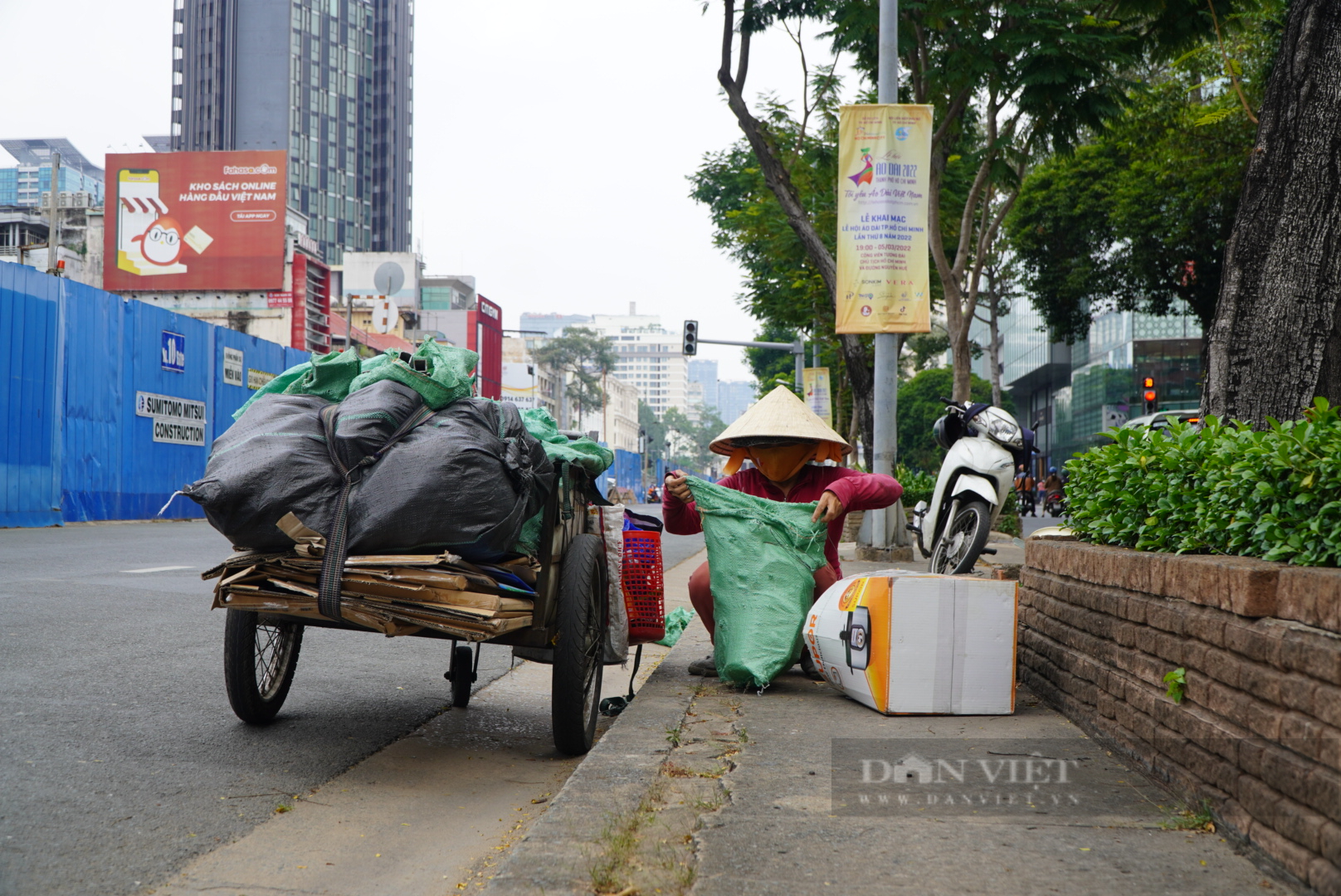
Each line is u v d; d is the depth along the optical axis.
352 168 133.50
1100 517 4.46
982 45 12.59
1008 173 14.77
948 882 2.46
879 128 11.36
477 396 4.12
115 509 22.03
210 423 26.09
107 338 21.67
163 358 23.84
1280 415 4.93
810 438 5.07
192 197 50.78
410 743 4.53
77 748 3.99
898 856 2.63
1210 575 2.99
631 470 76.38
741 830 2.83
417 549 3.67
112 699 4.81
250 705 4.41
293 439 3.65
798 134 18.16
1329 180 4.88
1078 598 4.17
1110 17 12.71
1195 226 25.75
